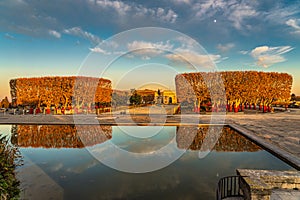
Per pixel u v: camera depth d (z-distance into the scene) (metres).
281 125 11.80
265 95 21.44
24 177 4.76
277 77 21.69
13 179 3.66
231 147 7.43
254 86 20.98
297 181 3.68
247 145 7.65
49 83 20.88
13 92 22.50
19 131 10.95
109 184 4.34
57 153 6.84
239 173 3.72
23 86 21.42
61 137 9.56
